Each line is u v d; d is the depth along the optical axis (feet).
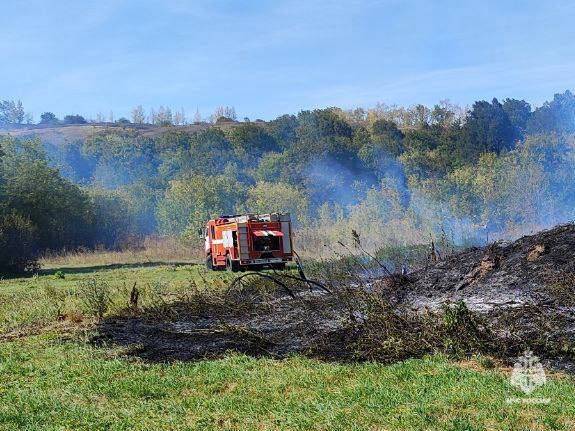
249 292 52.80
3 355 34.32
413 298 40.63
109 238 153.38
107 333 39.22
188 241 127.34
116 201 161.38
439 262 46.55
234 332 36.88
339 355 30.25
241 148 270.67
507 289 37.35
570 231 41.57
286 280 56.70
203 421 21.84
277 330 36.96
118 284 69.05
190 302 47.83
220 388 25.90
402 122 372.17
